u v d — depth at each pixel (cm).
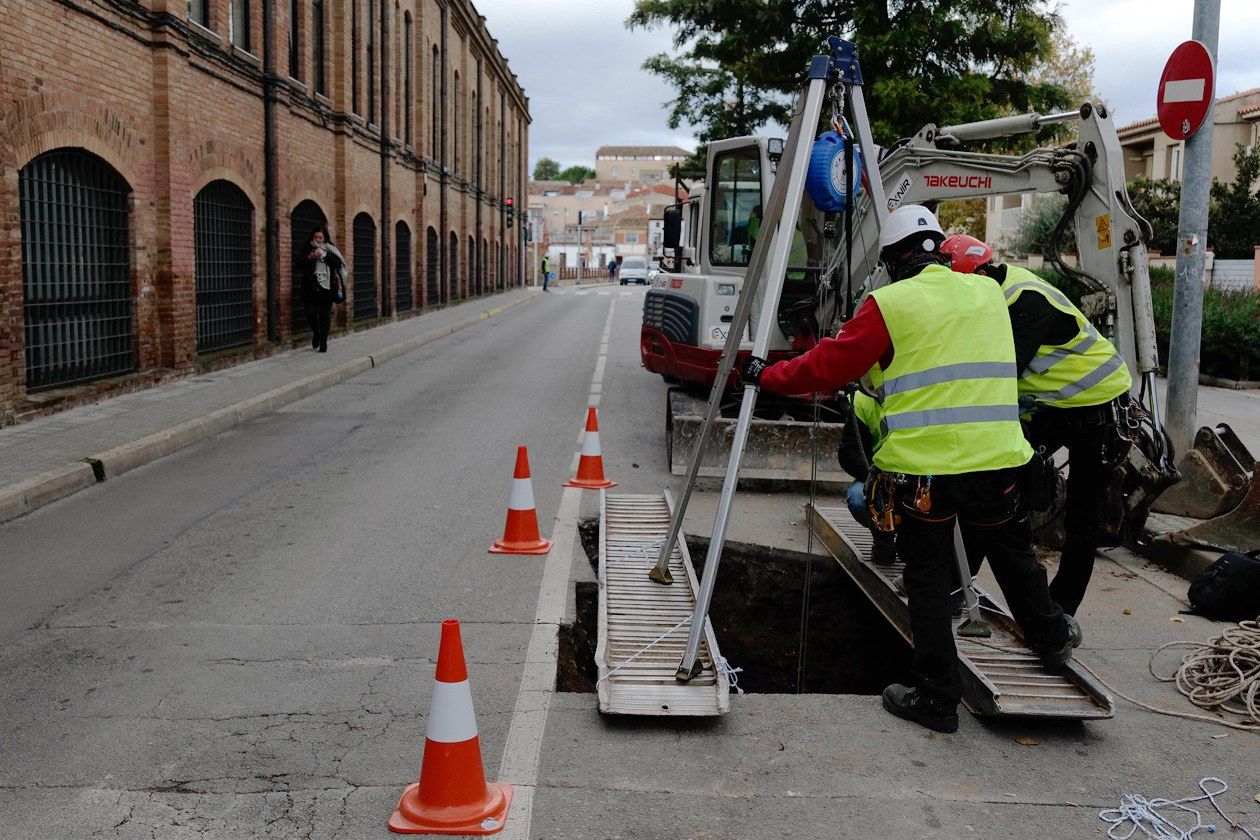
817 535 716
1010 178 740
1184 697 464
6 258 998
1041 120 724
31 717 431
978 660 477
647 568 629
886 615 559
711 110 2942
